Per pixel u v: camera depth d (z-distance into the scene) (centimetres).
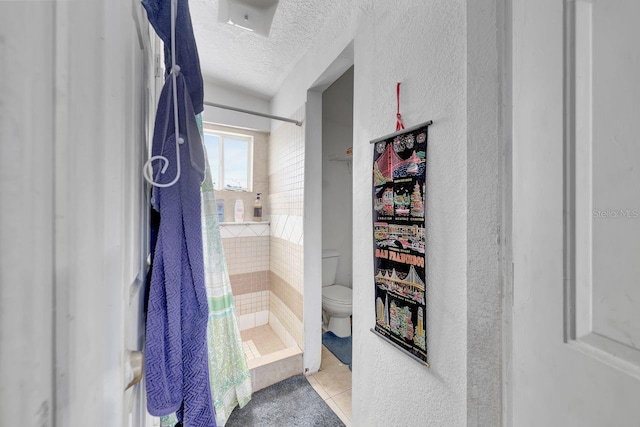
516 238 49
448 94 73
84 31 25
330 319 232
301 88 173
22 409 17
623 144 32
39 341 18
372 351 104
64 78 22
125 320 44
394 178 91
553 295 40
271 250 231
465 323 68
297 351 174
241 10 116
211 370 131
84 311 25
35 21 18
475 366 65
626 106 31
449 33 72
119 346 38
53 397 20
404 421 88
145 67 71
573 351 37
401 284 88
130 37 46
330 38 136
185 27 68
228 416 136
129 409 51
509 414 59
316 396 154
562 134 39
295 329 184
